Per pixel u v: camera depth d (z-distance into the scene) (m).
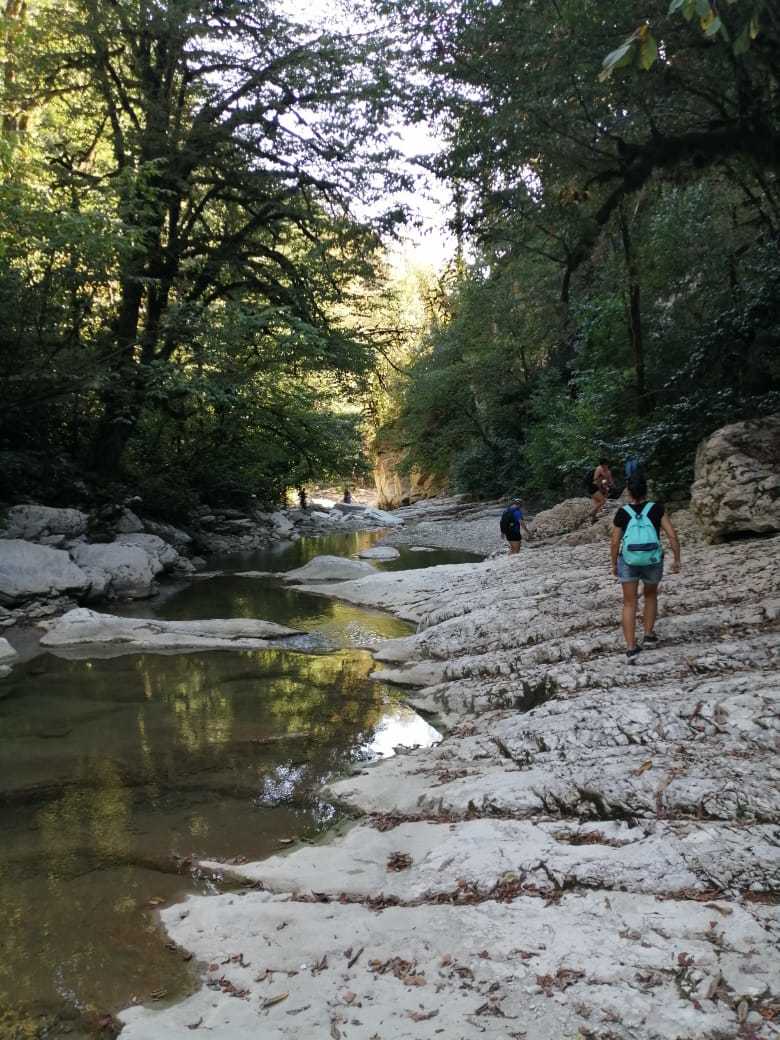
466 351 33.84
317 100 19.92
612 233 16.44
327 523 34.75
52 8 19.39
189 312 18.94
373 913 3.97
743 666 6.52
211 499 27.22
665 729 5.53
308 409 26.98
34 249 14.14
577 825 4.65
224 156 20.75
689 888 3.81
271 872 4.57
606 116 12.48
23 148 16.25
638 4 10.77
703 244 19.59
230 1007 3.30
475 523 28.17
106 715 7.90
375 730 7.42
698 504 11.34
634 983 3.15
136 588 15.27
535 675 7.54
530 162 13.84
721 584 8.52
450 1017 3.08
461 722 7.34
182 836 5.21
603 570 10.88
